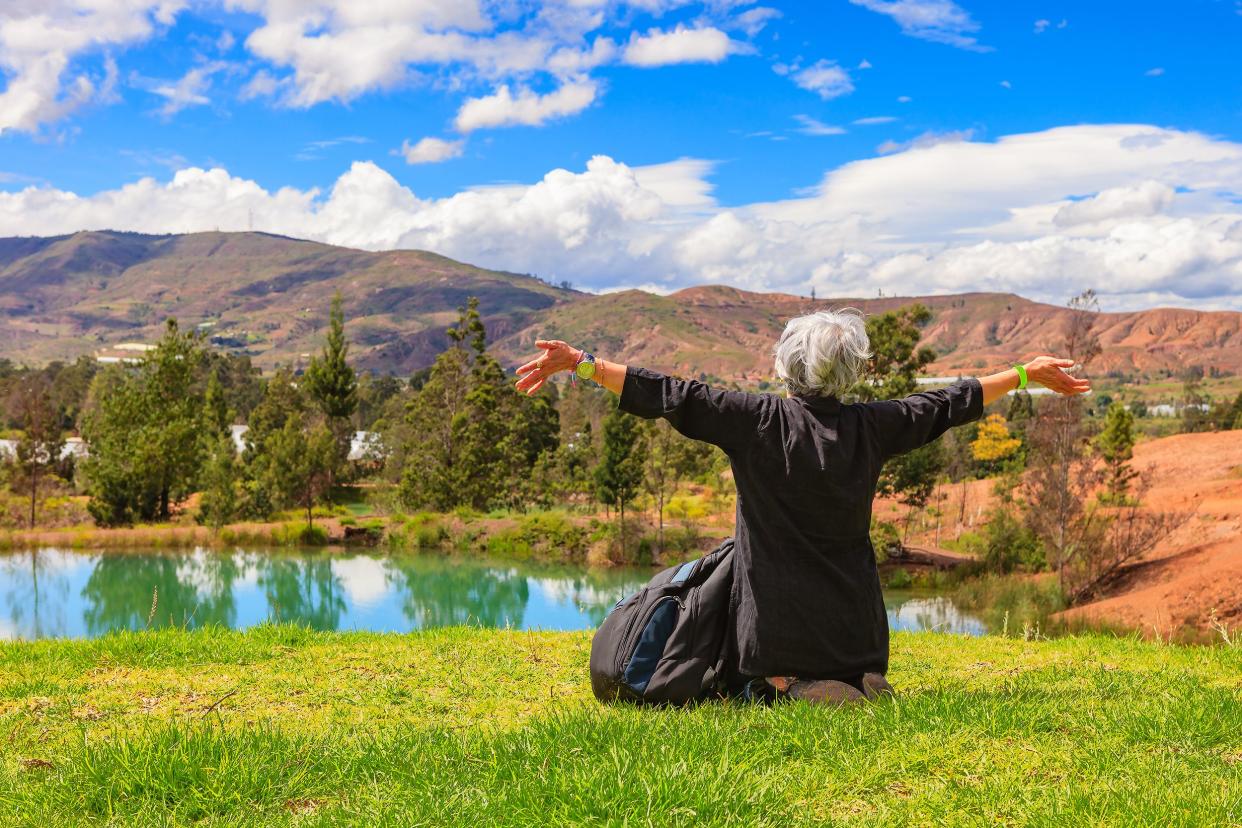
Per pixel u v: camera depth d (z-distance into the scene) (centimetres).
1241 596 1806
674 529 4222
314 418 7356
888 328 2905
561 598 3016
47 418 5500
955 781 335
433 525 4681
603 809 304
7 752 412
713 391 430
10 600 2920
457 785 340
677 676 468
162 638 728
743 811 306
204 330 5494
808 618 436
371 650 718
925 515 4266
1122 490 3131
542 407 6694
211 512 4822
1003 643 793
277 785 351
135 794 344
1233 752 370
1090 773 340
